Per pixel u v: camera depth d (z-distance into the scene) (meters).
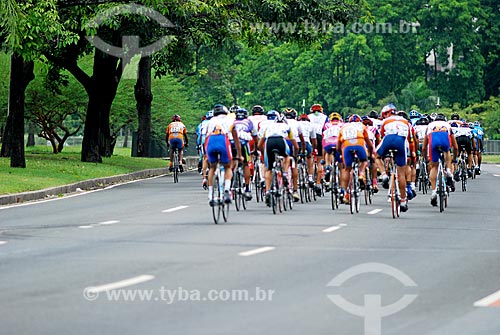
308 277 24.84
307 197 52.41
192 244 31.69
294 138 48.00
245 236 34.28
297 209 47.00
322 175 56.16
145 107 110.56
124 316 19.81
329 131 50.16
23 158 70.75
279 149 43.97
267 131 44.03
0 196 50.56
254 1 82.62
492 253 30.50
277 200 45.12
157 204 49.75
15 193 52.62
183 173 91.44
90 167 77.88
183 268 26.20
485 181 79.50
